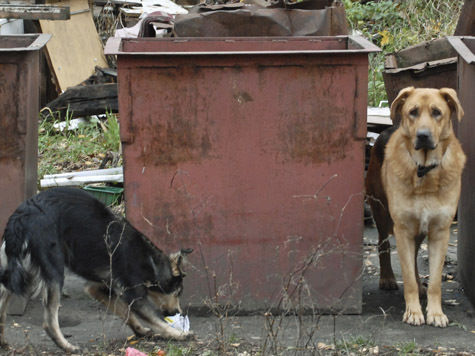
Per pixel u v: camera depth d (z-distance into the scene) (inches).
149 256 175.5
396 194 181.6
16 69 180.5
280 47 217.8
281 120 180.5
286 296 164.4
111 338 177.6
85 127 388.8
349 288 188.1
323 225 185.6
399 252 185.6
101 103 390.3
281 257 186.7
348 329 179.3
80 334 179.9
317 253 175.0
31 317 191.5
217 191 183.6
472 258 197.5
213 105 179.2
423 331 177.9
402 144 179.9
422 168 174.2
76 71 454.6
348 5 487.5
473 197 196.2
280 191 183.9
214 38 216.8
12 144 183.5
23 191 185.6
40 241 160.4
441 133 173.9
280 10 240.8
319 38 217.2
